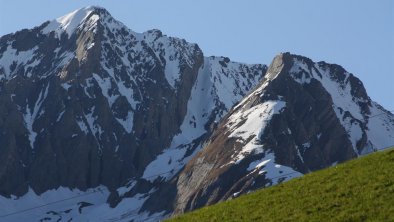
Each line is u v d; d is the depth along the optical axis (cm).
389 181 6394
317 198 6481
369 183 6481
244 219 6462
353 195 6319
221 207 7038
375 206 5944
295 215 6222
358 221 5766
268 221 6259
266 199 6881
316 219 6012
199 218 6812
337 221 5853
